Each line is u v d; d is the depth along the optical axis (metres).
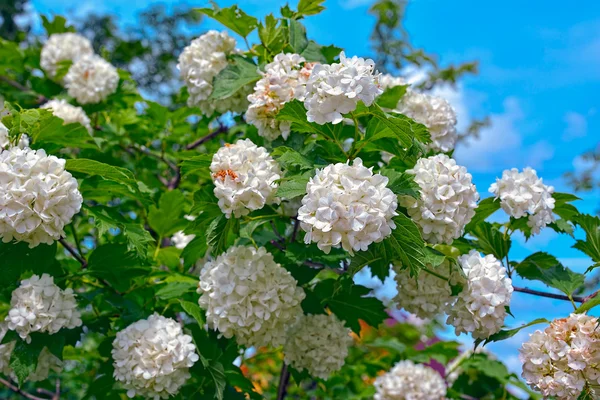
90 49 1.46
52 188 0.76
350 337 0.96
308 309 0.90
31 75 1.42
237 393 0.90
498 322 0.79
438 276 0.83
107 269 0.88
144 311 0.89
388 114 0.76
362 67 0.75
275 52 0.94
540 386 0.77
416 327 1.66
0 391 1.45
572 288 0.83
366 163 0.85
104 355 0.88
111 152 1.22
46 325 0.81
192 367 0.85
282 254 0.89
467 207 0.79
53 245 0.83
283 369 1.01
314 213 0.71
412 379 1.13
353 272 0.78
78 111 1.15
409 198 0.78
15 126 0.82
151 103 1.16
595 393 0.76
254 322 0.81
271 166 0.81
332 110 0.75
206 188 0.85
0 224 0.75
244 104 0.97
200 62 0.98
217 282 0.82
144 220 1.18
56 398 1.13
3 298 0.85
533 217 0.83
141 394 0.83
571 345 0.76
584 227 0.85
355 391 1.20
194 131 1.30
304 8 0.94
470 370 1.18
